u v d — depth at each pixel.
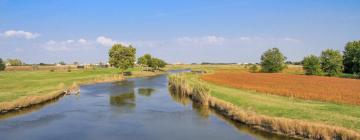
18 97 46.88
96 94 62.62
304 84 68.31
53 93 55.00
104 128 34.03
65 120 37.69
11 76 96.25
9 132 31.94
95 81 92.56
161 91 68.94
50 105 48.03
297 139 28.06
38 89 59.44
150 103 51.03
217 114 40.88
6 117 38.50
